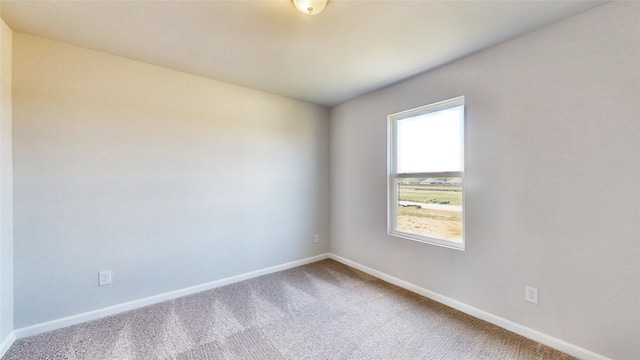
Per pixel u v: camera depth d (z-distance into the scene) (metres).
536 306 1.92
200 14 1.73
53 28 1.89
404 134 2.96
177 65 2.49
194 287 2.73
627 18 1.55
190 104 2.69
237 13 1.72
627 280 1.57
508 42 2.04
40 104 2.02
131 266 2.39
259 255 3.21
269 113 3.27
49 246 2.05
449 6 1.63
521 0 1.57
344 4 1.61
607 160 1.62
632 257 1.55
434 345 1.89
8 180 1.87
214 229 2.86
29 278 1.98
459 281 2.38
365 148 3.32
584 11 1.69
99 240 2.25
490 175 2.16
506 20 1.78
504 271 2.08
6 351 1.81
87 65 2.19
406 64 2.45
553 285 1.84
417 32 1.93
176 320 2.21
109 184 2.29
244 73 2.67
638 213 1.53
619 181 1.58
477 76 2.23
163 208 2.55
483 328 2.09
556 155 1.82
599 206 1.65
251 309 2.40
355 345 1.90
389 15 1.73
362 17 1.75
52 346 1.87
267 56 2.31
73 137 2.14
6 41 1.85
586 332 1.71
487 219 2.18
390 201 3.08
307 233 3.68
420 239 2.77
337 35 1.97
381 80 2.85
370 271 3.26
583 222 1.71
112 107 2.29
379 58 2.34
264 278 3.13
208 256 2.82
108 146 2.28
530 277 1.94
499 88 2.09
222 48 2.17
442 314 2.31
